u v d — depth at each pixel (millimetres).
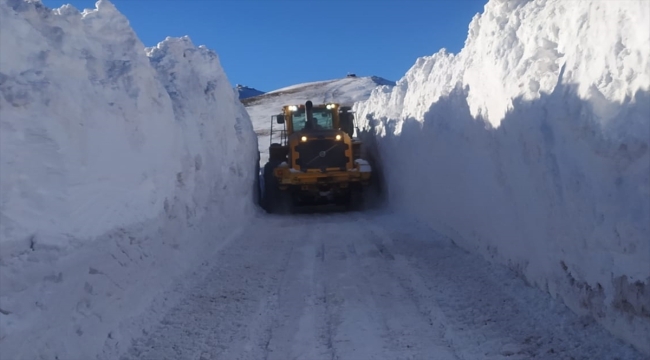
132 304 5566
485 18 8156
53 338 4082
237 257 8812
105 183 5336
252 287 7117
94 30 6645
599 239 4684
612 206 4441
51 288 4098
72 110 4898
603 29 4883
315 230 11719
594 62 4906
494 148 7297
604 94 4617
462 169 8906
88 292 4707
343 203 16797
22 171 4074
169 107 7730
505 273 6949
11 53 4559
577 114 4902
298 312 6172
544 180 5727
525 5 7238
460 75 9531
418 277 7355
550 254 5766
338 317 5992
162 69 9477
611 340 4637
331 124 17422
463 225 8914
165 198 7027
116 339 5012
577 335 4906
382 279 7406
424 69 12977
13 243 3740
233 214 11188
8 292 3654
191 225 8133
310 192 15758
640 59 4297
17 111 4215
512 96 6520
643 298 4219
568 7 5844
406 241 9852
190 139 8625
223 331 5586
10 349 3559
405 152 13211
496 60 7238
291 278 7574
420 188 11805
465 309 6000
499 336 5203
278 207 16312
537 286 6148
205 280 7379
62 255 4262
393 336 5418
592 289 4953
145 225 6141
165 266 6754
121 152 5867
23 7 5086
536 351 4809
